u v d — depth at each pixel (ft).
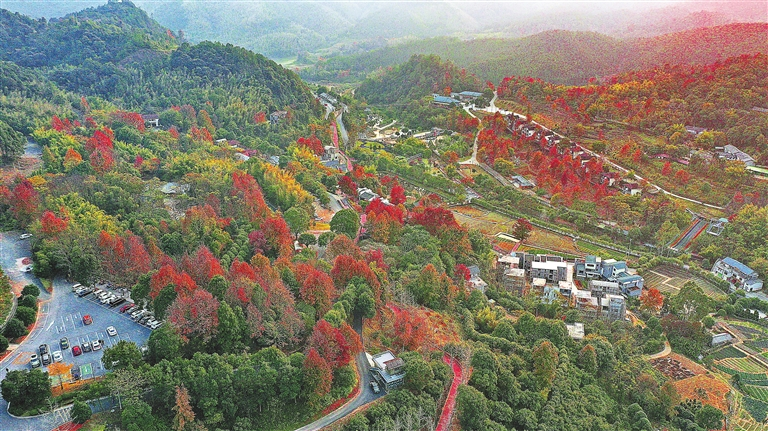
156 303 591.78
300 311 611.47
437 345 644.69
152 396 487.20
